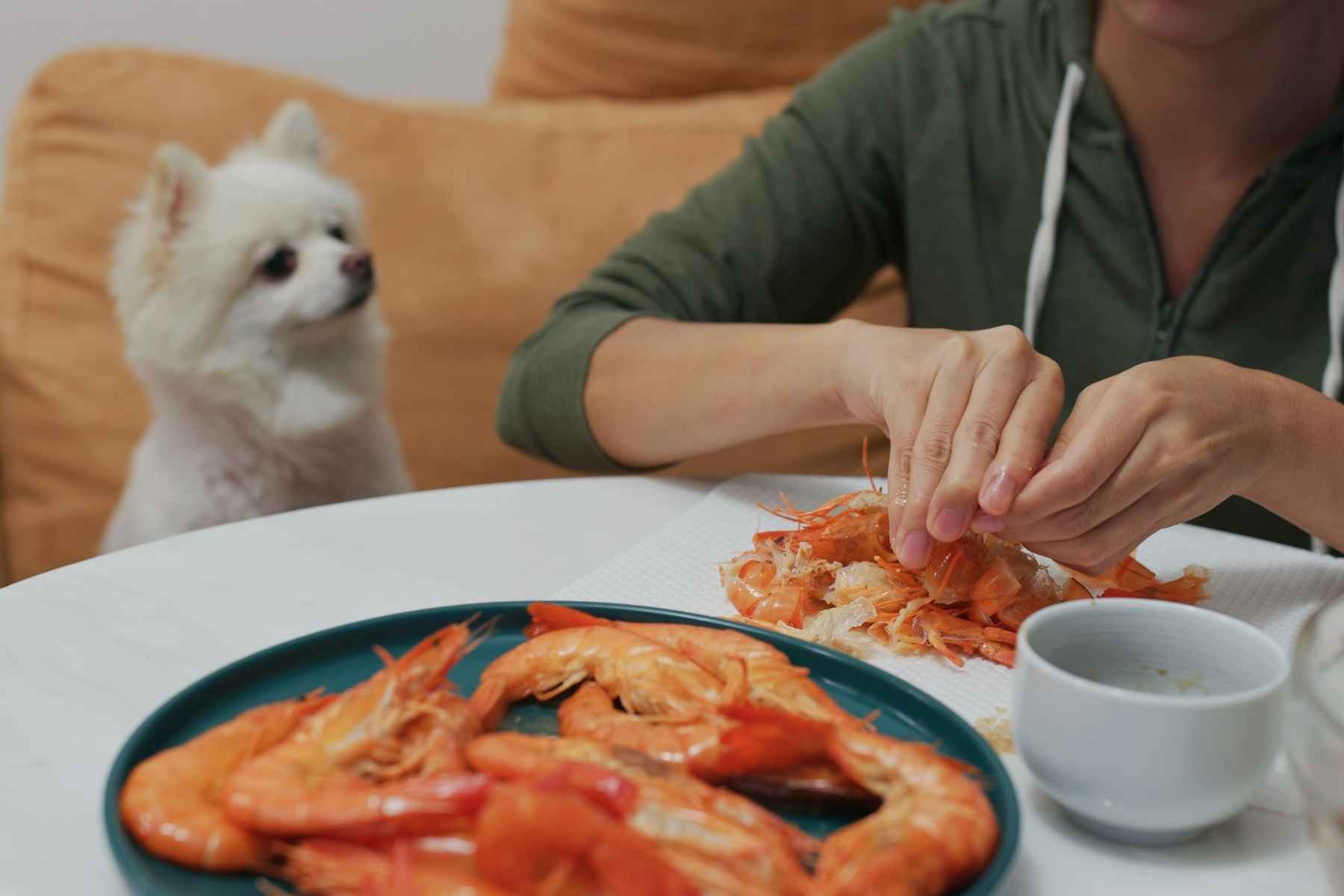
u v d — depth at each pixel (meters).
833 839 0.46
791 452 1.74
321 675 0.62
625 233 1.76
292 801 0.46
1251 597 0.78
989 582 0.70
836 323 0.92
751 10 1.86
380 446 1.76
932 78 1.29
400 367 1.76
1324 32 1.10
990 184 1.26
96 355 1.71
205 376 1.63
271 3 2.32
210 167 1.75
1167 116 1.13
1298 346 1.14
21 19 2.23
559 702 0.62
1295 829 0.54
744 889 0.42
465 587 0.78
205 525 1.67
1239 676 0.54
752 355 0.94
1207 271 1.14
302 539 0.85
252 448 1.70
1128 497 0.70
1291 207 1.10
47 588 0.76
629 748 0.52
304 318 1.61
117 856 0.45
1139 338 1.18
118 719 0.62
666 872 0.41
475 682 0.63
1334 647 0.45
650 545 0.84
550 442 1.08
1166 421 0.71
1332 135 1.09
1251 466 0.75
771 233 1.23
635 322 1.07
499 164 1.80
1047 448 0.72
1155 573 0.82
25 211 1.71
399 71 2.42
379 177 1.79
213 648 0.70
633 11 1.87
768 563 0.77
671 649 0.60
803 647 0.63
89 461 1.70
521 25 1.98
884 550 0.77
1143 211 1.16
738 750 0.51
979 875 0.45
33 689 0.64
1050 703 0.50
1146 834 0.51
